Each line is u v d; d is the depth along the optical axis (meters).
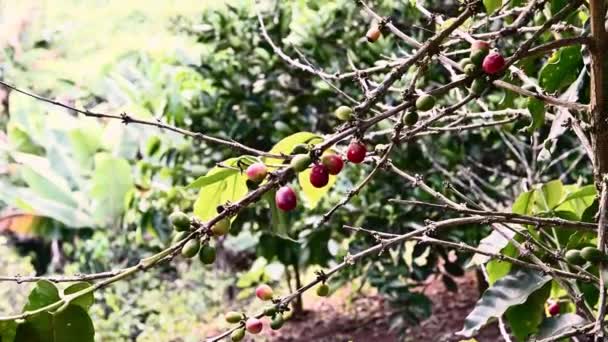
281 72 2.36
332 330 3.28
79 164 2.53
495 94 1.86
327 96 2.24
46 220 2.54
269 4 2.42
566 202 1.18
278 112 2.38
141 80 2.61
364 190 2.28
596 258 0.86
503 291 1.02
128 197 2.42
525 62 1.11
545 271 0.96
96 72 3.24
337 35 2.28
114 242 3.16
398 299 2.40
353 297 3.55
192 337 3.16
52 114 2.67
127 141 2.50
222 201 0.97
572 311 1.23
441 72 1.98
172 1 3.36
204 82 2.75
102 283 0.78
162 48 3.34
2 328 0.79
